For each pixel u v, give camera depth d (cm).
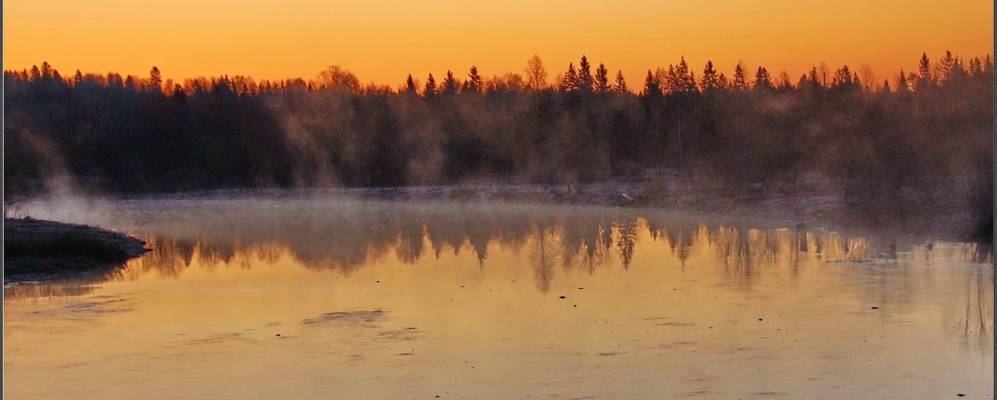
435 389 1744
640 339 2112
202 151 10394
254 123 10706
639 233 4941
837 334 2138
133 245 4391
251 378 1838
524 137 10038
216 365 1939
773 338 2103
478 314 2444
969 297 2559
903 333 2136
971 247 3644
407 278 3192
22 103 9950
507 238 4794
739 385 1742
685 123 9150
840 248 3822
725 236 4588
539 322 2320
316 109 10744
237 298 2761
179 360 1983
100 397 1725
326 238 4941
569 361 1925
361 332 2234
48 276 3288
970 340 2070
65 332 2267
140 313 2516
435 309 2530
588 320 2334
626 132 9588
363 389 1753
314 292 2867
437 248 4297
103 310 2567
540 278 3139
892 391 1702
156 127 10300
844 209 4956
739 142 7700
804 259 3478
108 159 9956
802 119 7388
